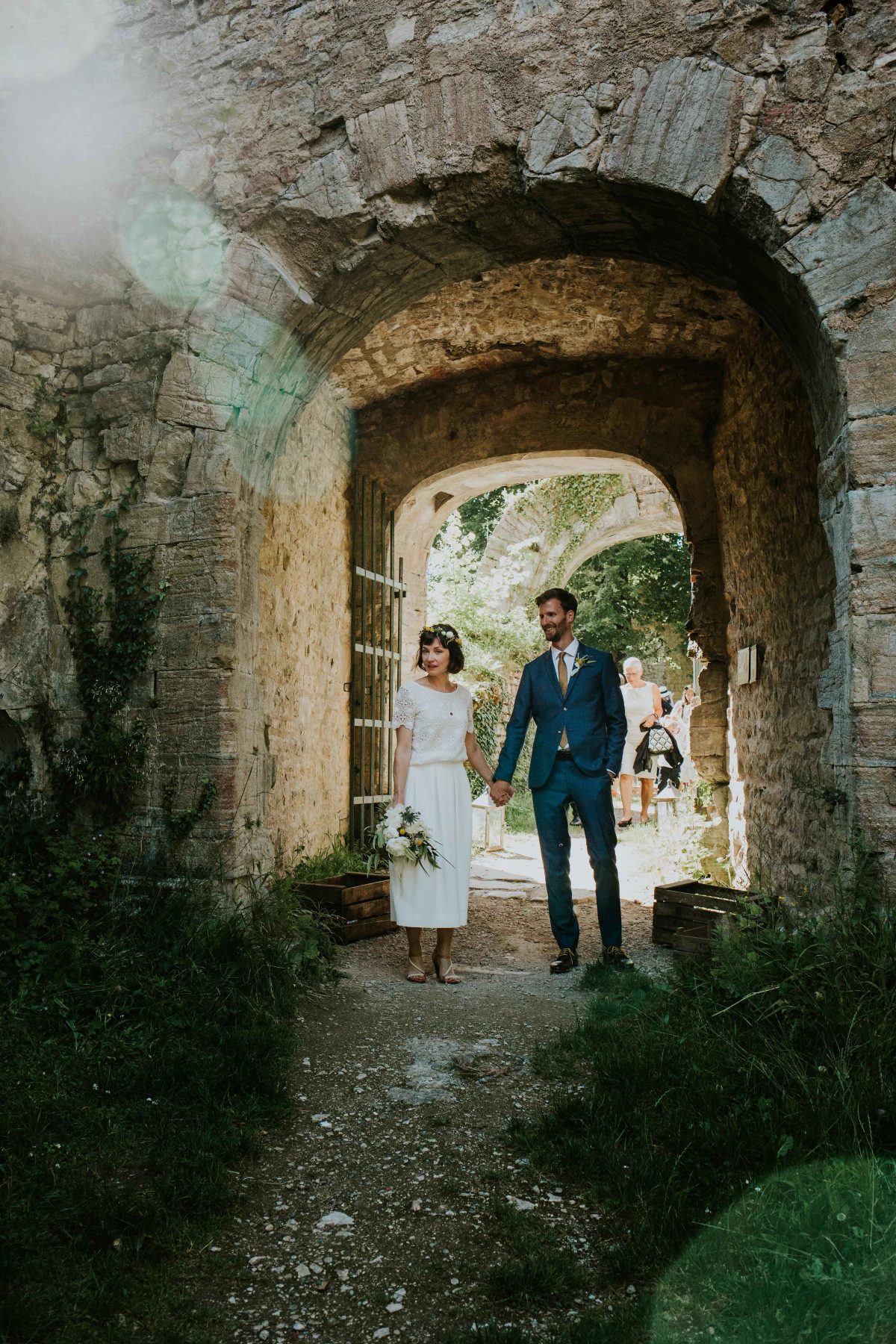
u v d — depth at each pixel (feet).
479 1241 7.55
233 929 12.67
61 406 15.52
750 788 20.25
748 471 20.35
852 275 11.48
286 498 20.42
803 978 10.07
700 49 12.39
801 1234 6.81
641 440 23.98
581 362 24.32
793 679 16.84
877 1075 8.46
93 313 15.56
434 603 39.65
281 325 14.67
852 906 10.39
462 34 13.55
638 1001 12.12
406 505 26.32
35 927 12.20
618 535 38.86
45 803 14.58
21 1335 6.20
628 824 34.27
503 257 15.40
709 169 12.18
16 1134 8.28
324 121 14.25
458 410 25.17
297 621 20.92
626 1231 7.54
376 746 25.22
